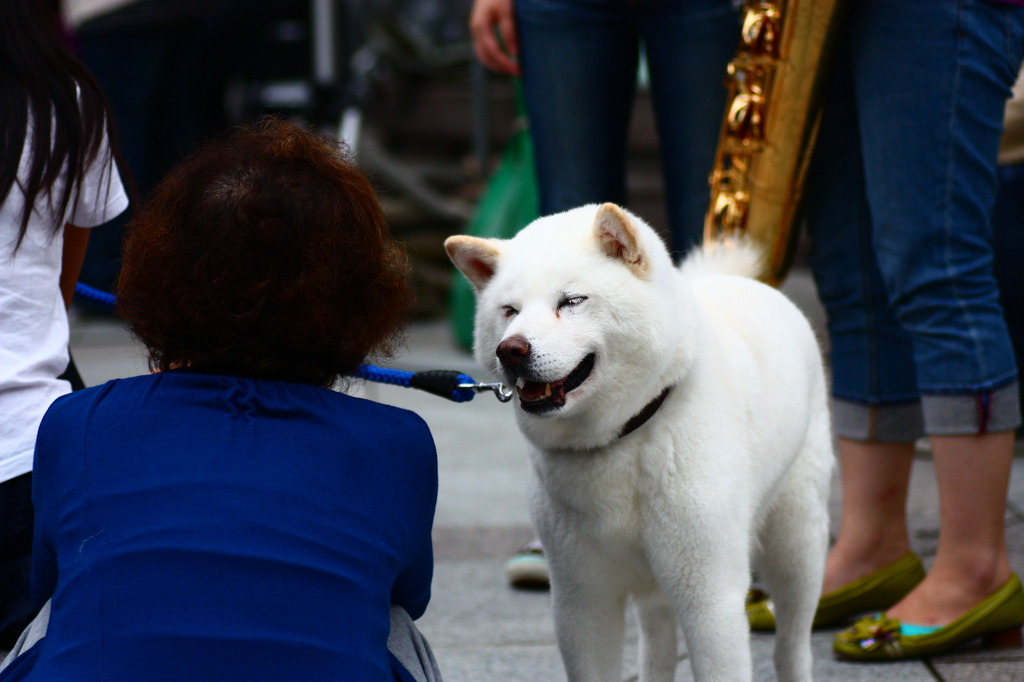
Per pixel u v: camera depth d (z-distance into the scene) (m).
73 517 2.96
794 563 4.71
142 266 3.16
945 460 5.14
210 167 3.21
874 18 4.98
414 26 21.84
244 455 2.98
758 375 4.31
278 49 17.14
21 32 4.17
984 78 4.89
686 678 5.18
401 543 3.12
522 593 6.29
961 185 4.95
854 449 5.82
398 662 3.23
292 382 3.19
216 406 3.06
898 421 5.69
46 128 4.12
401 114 19.08
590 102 6.07
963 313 5.00
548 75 6.07
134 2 13.41
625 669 5.23
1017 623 5.25
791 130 5.24
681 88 5.94
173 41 13.67
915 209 4.99
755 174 5.32
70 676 2.74
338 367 3.31
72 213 4.41
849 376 5.80
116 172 4.66
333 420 3.12
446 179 17.27
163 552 2.83
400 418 3.27
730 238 5.28
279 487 2.94
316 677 2.80
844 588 5.70
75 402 3.19
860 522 5.80
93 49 13.68
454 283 13.06
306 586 2.87
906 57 4.91
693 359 4.00
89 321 14.80
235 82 16.34
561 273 4.00
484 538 7.22
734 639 3.94
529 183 11.62
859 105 5.17
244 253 3.05
